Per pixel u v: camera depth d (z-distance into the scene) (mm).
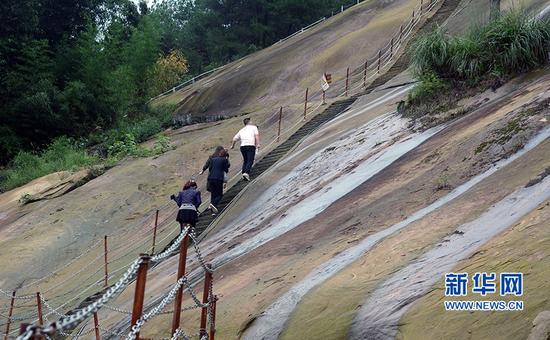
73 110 28359
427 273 5523
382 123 13148
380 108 15008
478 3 23875
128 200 17406
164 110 28516
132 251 14023
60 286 13539
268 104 24062
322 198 10164
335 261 6934
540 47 11086
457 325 4590
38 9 30672
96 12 34500
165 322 7895
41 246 15516
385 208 8008
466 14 23141
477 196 6891
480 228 6016
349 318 5410
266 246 8945
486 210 6410
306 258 7559
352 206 8781
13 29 29172
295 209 10352
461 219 6477
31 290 13797
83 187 18719
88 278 13391
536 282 4590
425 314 4895
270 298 6707
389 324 5023
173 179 18391
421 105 12492
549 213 5535
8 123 27797
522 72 11266
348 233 7754
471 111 10992
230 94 26766
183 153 19766
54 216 17078
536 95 9242
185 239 5227
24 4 28828
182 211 11047
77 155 23109
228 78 28422
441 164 8641
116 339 8789
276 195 12352
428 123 11500
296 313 6031
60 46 31094
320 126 16875
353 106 17672
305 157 14000
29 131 27953
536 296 4434
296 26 46562
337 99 19812
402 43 23047
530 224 5504
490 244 5504
